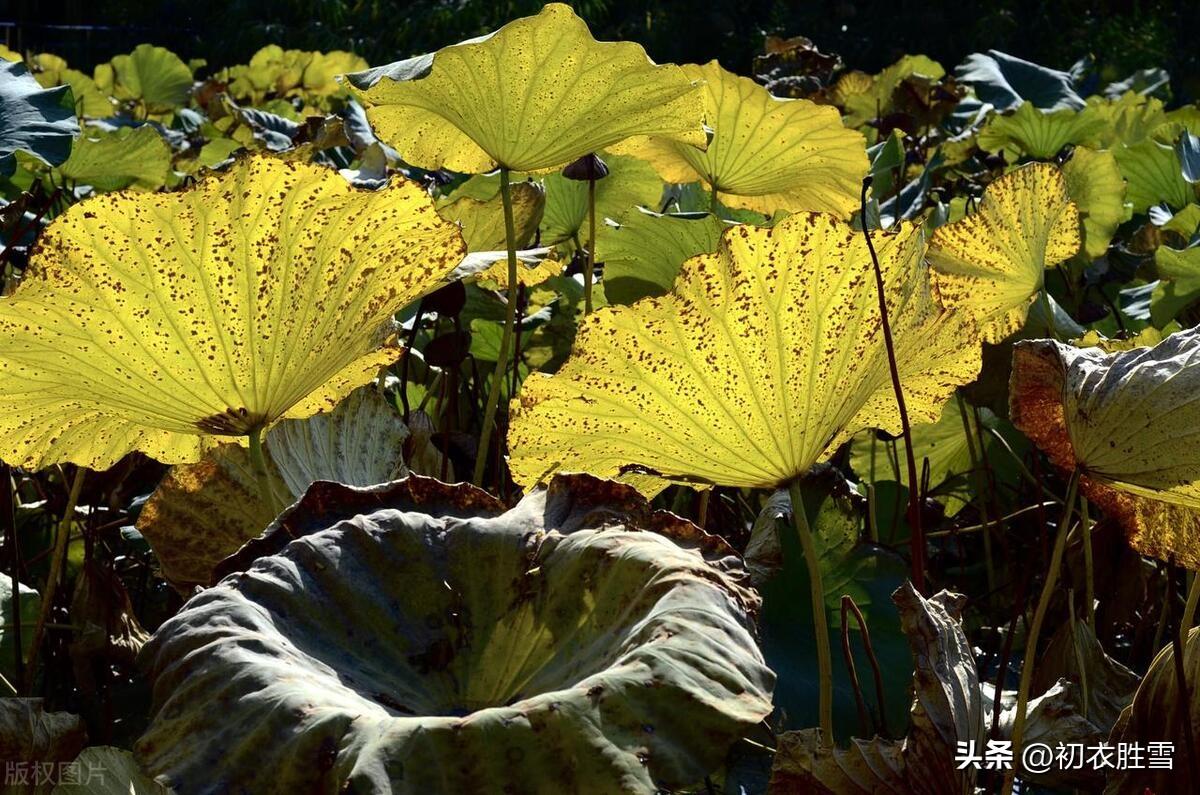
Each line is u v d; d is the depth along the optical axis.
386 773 2.02
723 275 2.24
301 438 2.63
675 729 2.06
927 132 5.84
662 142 3.20
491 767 2.04
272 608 2.20
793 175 3.20
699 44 22.02
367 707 2.13
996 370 3.03
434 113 2.72
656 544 2.22
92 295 2.27
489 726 2.05
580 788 2.03
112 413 2.38
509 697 2.19
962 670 2.26
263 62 8.06
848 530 2.72
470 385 3.56
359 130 4.57
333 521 2.29
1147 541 2.39
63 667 2.75
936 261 2.89
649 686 2.07
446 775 2.03
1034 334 3.11
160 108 8.13
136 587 3.08
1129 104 5.89
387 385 3.26
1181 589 3.06
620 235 3.29
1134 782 2.35
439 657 2.22
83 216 2.22
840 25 21.39
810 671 2.61
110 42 22.48
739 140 3.16
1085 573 2.85
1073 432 2.31
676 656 2.10
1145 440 2.26
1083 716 2.48
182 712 2.11
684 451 2.36
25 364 2.30
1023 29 20.73
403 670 2.21
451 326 3.43
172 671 2.15
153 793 2.22
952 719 2.19
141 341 2.30
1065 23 20.92
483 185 3.61
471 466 3.12
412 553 2.26
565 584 2.23
